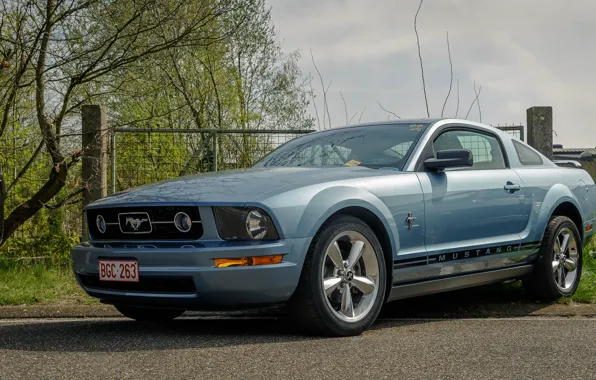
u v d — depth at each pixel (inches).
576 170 253.8
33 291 253.4
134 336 161.8
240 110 592.4
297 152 211.5
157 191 167.5
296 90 608.4
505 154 223.3
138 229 162.9
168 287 156.5
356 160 195.5
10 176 334.0
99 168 323.3
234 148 340.8
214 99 577.6
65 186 339.9
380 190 174.9
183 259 151.9
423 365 127.0
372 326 182.2
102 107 326.0
